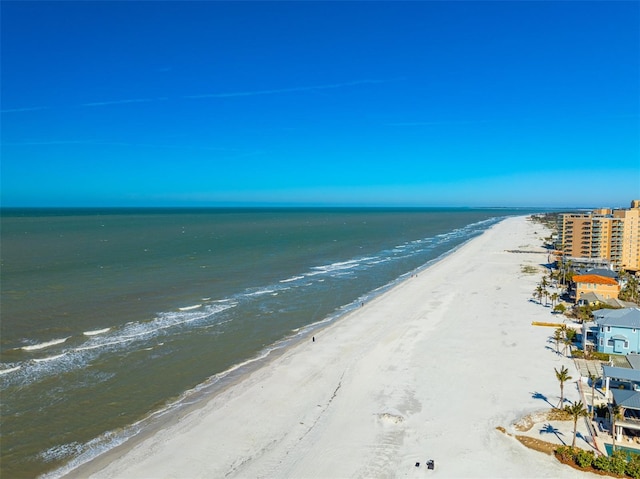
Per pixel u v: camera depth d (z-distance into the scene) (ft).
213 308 257.14
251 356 187.73
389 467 114.83
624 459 114.93
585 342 195.52
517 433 130.00
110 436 127.34
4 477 108.47
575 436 122.72
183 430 130.93
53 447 121.29
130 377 164.14
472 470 113.39
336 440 126.72
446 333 217.56
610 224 431.02
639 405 126.21
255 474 112.06
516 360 183.83
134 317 233.96
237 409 143.43
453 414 140.77
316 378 166.81
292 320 239.30
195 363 178.70
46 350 186.09
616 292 274.36
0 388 152.46
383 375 169.48
